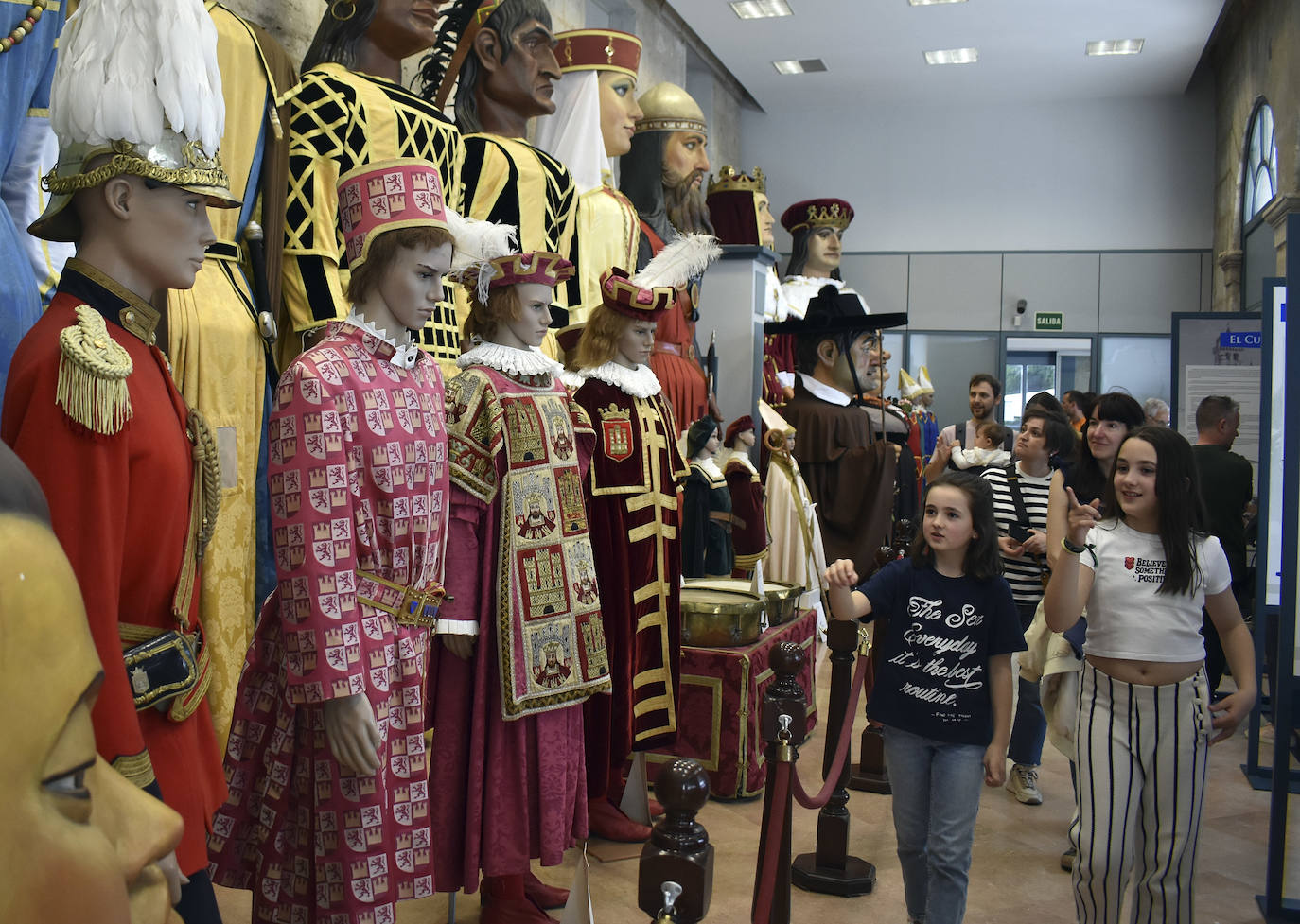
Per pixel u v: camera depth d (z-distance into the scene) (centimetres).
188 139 163
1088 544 290
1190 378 666
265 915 224
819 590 628
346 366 221
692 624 440
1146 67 1504
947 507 289
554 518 295
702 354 687
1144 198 1658
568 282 506
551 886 323
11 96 250
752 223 970
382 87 395
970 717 289
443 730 288
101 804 70
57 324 153
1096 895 287
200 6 165
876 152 1747
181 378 318
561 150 602
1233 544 595
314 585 209
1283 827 353
